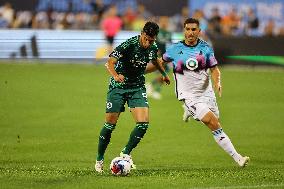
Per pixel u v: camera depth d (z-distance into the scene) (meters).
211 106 37.03
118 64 33.31
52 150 43.88
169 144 46.62
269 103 65.38
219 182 31.16
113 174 32.72
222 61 91.56
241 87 75.31
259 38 91.06
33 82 75.44
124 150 33.91
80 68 88.75
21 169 35.44
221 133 36.53
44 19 104.06
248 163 39.56
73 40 95.44
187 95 36.88
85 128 52.12
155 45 33.81
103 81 77.75
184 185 30.38
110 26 93.38
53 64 92.31
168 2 107.44
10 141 46.84
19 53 94.94
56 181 31.16
